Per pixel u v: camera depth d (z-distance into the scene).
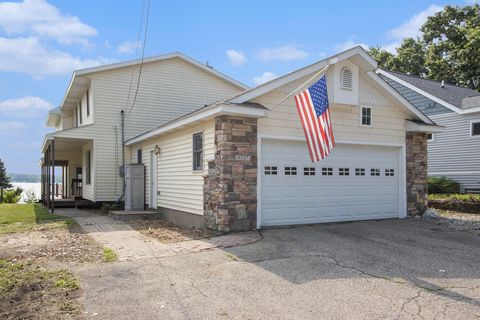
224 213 9.09
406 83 22.20
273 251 7.48
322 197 10.68
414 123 11.99
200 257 7.22
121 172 16.66
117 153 16.98
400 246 7.97
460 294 5.20
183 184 11.65
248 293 5.32
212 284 5.71
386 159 11.94
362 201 11.38
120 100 17.14
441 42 32.84
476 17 31.59
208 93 18.84
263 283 5.71
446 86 24.22
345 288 5.46
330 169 10.86
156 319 4.52
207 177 9.88
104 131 16.80
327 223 10.64
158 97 17.83
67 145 19.16
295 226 10.03
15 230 10.95
